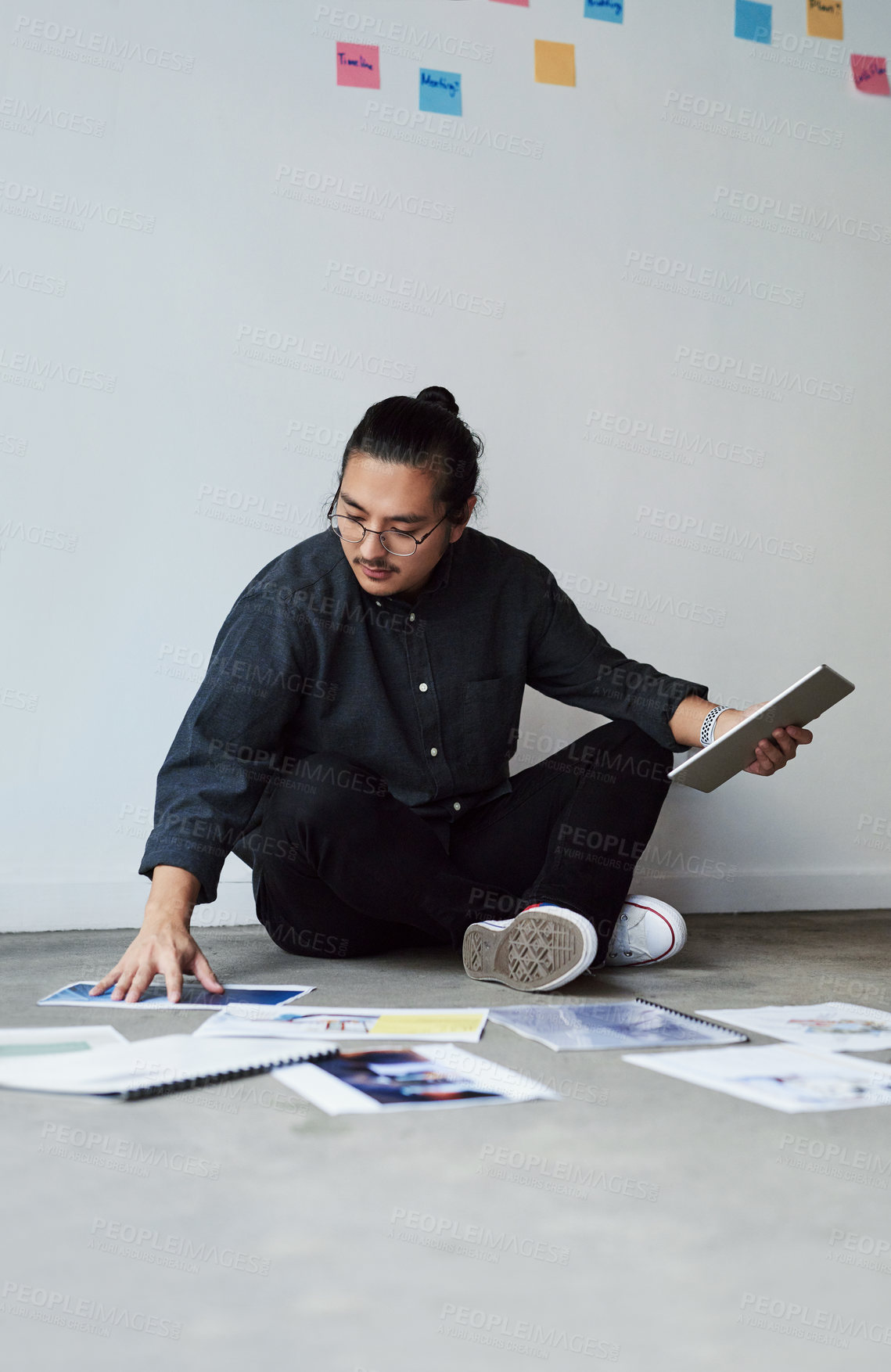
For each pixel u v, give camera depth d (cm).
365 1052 112
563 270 244
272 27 225
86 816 213
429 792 171
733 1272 67
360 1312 61
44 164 211
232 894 222
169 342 218
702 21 256
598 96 247
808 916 252
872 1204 77
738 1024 131
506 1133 90
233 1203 75
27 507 210
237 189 222
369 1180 79
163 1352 57
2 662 209
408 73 234
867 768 268
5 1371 54
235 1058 106
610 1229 72
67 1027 121
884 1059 115
